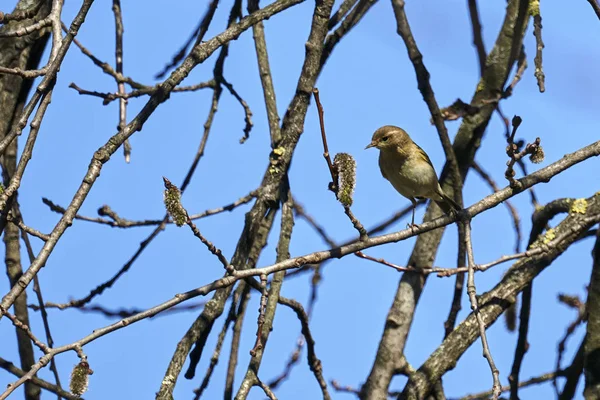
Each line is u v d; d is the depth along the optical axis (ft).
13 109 35.24
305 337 37.17
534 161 28.60
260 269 28.07
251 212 35.14
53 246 26.35
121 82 40.34
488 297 37.63
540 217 40.06
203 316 32.91
